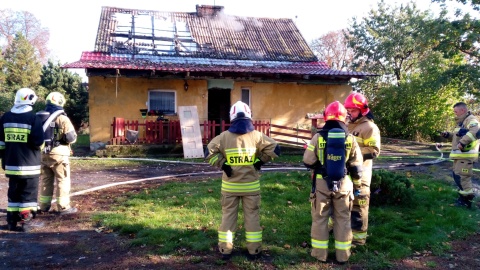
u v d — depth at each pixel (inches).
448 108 800.3
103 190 291.7
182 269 152.1
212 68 533.0
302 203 239.8
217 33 705.0
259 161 159.5
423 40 718.5
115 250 171.3
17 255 167.8
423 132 807.1
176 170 386.9
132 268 153.2
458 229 200.8
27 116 196.5
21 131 194.7
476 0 650.8
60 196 224.5
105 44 597.0
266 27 765.3
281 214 218.4
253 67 575.8
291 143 557.6
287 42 722.2
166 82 546.3
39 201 246.8
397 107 827.4
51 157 220.1
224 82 566.3
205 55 623.5
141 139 508.4
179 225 198.8
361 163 159.5
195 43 653.9
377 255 168.1
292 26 783.1
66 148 227.3
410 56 999.0
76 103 1008.9
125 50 593.3
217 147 157.2
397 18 1006.4
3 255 167.6
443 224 205.9
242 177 157.0
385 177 237.0
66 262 160.2
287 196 251.4
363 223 174.4
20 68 1338.6
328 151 152.6
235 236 184.7
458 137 241.4
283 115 591.8
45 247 176.4
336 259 160.2
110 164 421.4
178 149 500.7
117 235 190.2
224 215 160.6
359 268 155.6
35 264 158.4
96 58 542.0
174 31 673.0
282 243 178.4
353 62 1131.3
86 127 1033.5
